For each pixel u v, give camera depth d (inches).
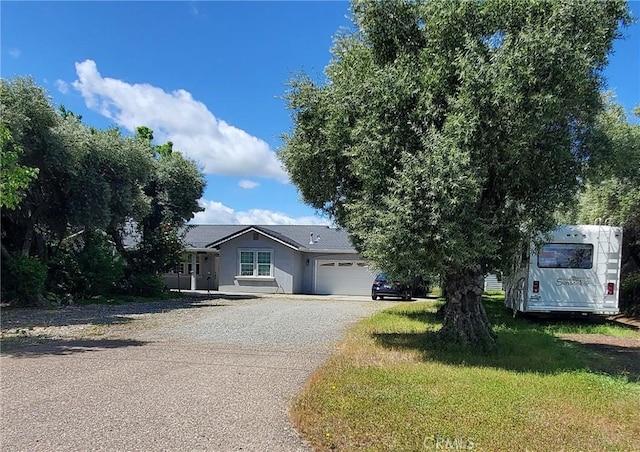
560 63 280.8
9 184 349.4
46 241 788.6
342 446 165.3
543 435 179.3
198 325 482.0
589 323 585.6
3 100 565.3
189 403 210.5
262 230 1111.6
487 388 240.8
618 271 564.4
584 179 357.1
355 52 374.6
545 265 570.3
